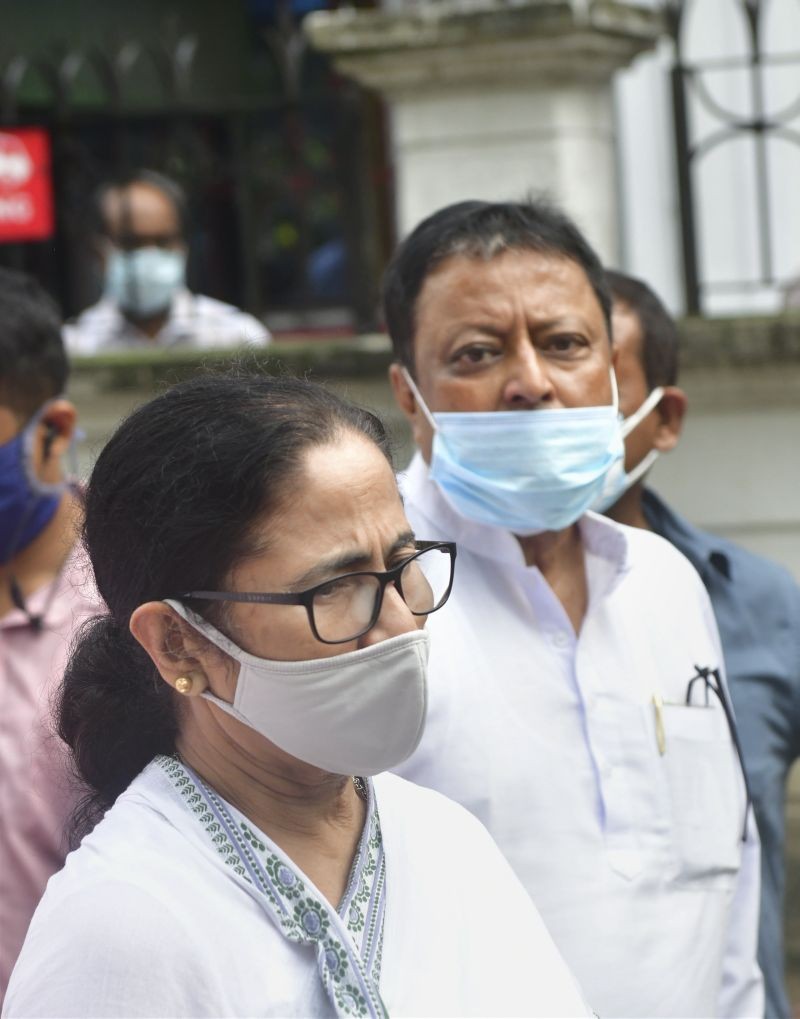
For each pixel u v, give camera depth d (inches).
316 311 298.4
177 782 81.6
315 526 78.7
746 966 129.3
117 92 289.6
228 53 474.6
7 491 137.6
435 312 126.6
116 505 82.0
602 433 125.6
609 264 268.4
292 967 77.6
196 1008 74.5
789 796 247.6
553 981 87.1
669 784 122.1
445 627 120.0
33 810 126.6
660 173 313.3
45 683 122.5
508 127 259.4
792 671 151.3
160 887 76.4
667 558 133.3
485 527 125.1
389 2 361.4
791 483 248.1
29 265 302.5
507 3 249.6
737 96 313.3
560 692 120.6
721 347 243.0
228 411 80.4
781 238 313.0
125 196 286.2
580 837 117.3
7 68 293.7
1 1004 125.4
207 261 305.3
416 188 264.4
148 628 80.9
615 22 253.3
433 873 86.0
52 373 140.9
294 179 287.1
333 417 81.4
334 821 84.0
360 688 78.9
